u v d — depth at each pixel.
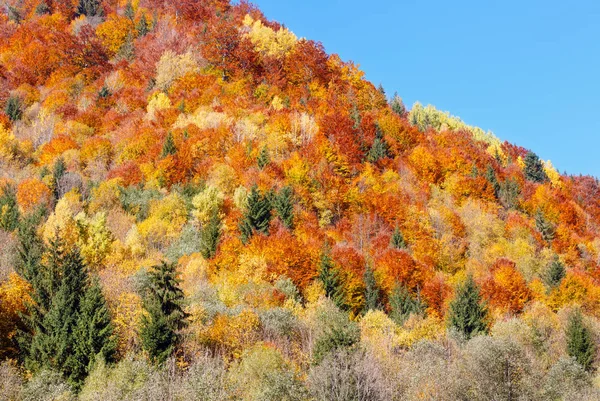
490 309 53.38
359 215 70.75
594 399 31.12
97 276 34.59
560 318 53.12
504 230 77.00
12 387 23.61
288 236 55.16
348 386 25.77
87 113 91.38
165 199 61.09
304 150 81.31
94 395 23.23
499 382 28.22
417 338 40.66
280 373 25.44
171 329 28.62
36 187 58.22
